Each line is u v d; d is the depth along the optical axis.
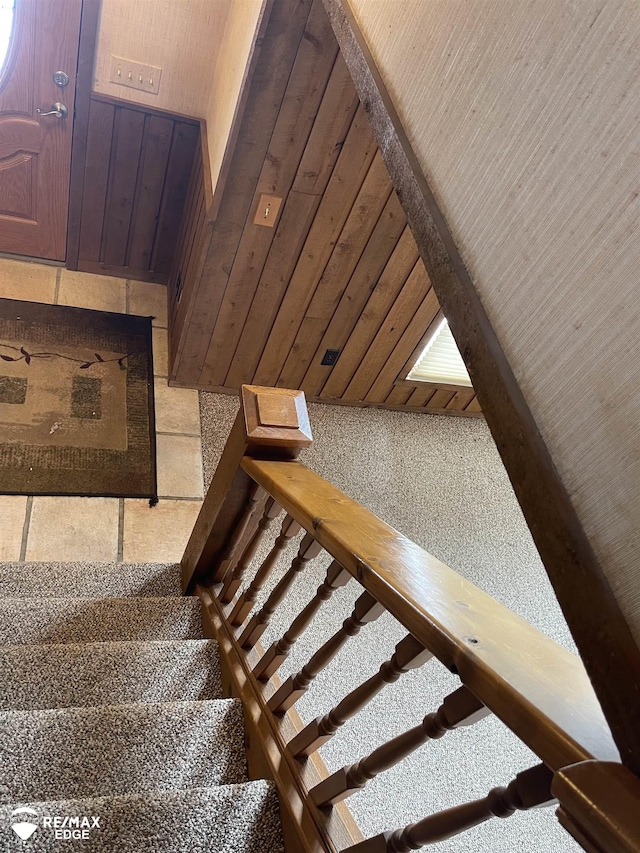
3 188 3.14
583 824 0.47
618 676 0.51
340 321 3.08
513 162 0.70
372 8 1.09
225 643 1.61
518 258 0.68
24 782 1.17
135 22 2.75
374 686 0.94
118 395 2.95
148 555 2.43
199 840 1.06
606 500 0.54
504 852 1.95
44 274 3.40
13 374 2.82
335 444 3.35
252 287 2.81
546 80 0.65
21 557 2.26
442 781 2.06
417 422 3.72
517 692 0.60
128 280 3.61
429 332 3.23
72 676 1.49
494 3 0.75
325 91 2.22
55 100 2.92
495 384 0.69
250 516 1.69
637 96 0.54
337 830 1.05
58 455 2.61
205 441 2.94
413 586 0.81
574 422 0.58
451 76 0.84
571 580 0.57
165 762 1.26
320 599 1.18
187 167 3.25
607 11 0.58
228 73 2.65
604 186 0.57
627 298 0.53
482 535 3.21
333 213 2.61
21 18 2.66
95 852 0.99
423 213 0.87
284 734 1.25
